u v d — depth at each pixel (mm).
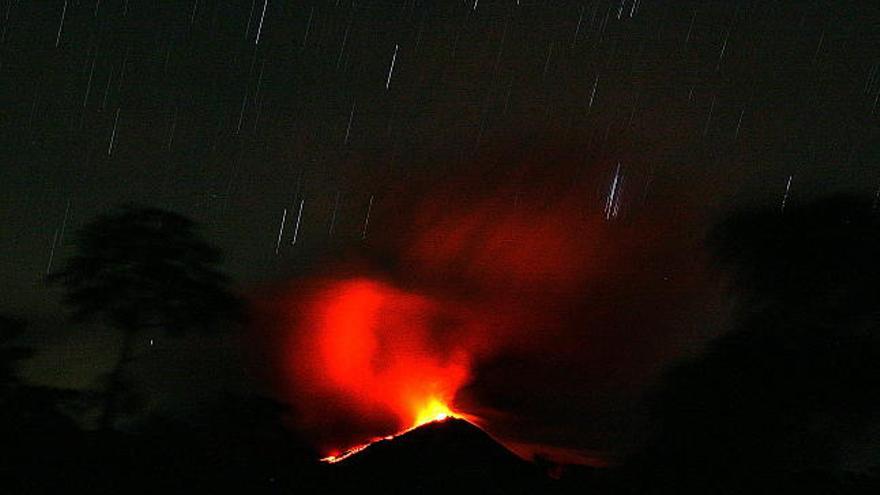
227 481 5688
